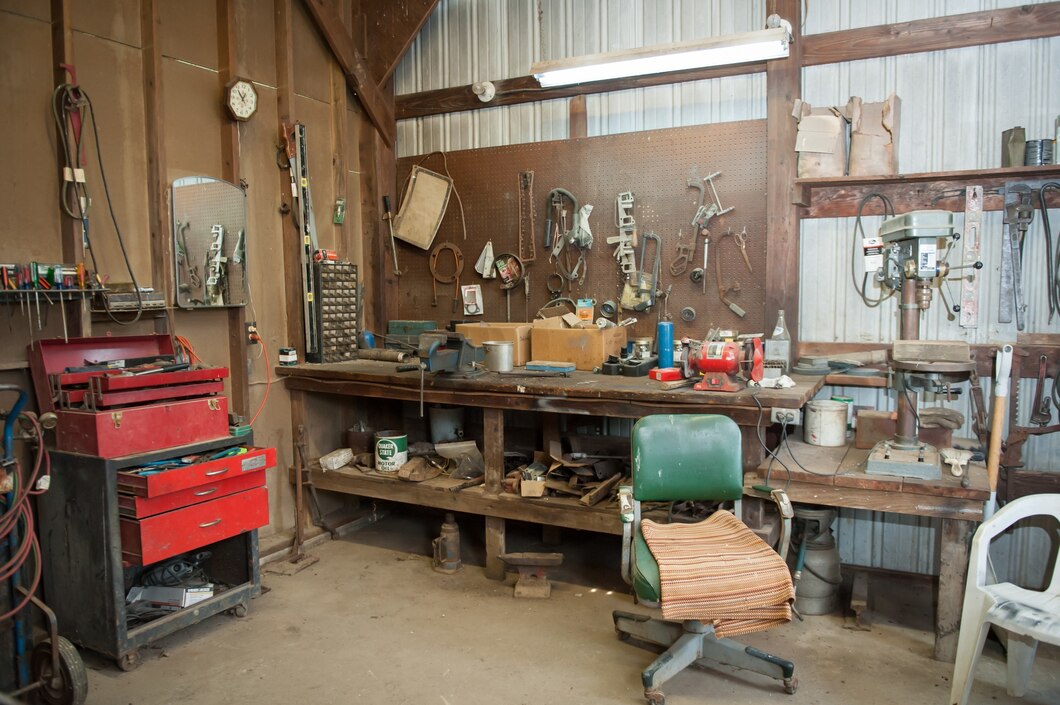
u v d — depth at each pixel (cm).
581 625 279
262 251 356
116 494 242
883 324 325
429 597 306
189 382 273
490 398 309
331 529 378
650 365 327
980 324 308
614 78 356
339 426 397
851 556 333
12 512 214
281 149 362
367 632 274
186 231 310
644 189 358
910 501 247
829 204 329
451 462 354
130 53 295
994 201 300
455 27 403
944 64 306
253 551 288
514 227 392
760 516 271
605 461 318
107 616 243
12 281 244
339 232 401
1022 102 296
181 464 257
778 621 201
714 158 343
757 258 339
